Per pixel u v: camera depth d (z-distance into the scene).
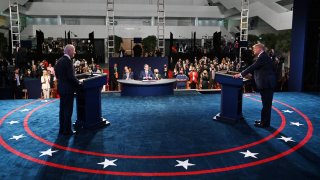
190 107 7.63
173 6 28.34
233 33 28.56
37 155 4.44
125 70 11.48
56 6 26.72
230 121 6.16
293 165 4.08
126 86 9.47
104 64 25.50
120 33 27.34
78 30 26.84
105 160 4.26
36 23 27.66
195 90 10.53
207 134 5.45
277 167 4.02
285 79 12.92
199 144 4.92
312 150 4.64
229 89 6.14
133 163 4.16
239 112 6.36
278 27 20.05
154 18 28.70
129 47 27.64
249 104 7.93
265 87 5.68
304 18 9.41
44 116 6.73
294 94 9.27
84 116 5.75
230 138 5.22
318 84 9.98
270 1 21.11
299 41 9.71
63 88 5.19
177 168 3.99
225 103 6.26
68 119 5.35
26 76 12.59
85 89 5.50
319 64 9.77
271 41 20.14
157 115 6.82
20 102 8.28
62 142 5.01
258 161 4.22
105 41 27.16
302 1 9.47
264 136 5.32
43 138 5.21
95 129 5.75
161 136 5.34
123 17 28.44
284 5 22.00
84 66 14.43
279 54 19.58
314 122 6.20
